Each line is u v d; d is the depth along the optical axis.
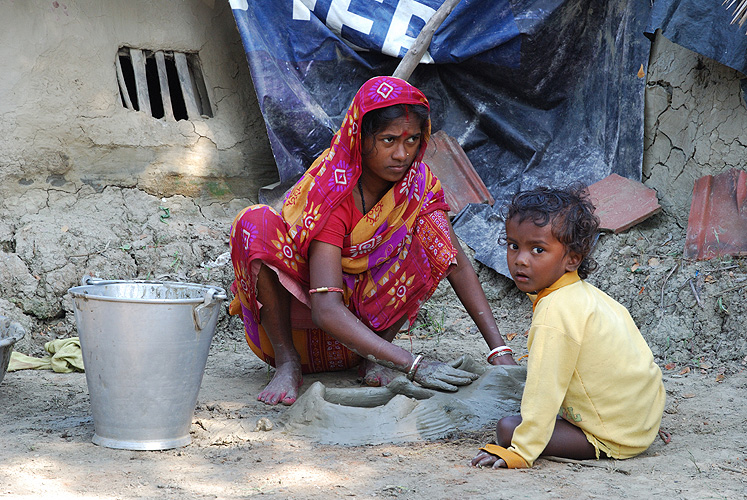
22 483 2.61
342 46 5.77
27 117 5.38
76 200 5.51
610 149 5.83
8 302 4.84
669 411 3.53
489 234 5.66
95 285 3.28
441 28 5.78
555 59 5.93
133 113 5.77
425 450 3.08
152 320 2.95
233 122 6.14
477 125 6.21
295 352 3.93
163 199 5.79
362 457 2.98
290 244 3.62
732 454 2.96
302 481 2.69
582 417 2.88
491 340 3.92
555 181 5.96
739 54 4.80
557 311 2.81
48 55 5.50
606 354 2.82
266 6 5.68
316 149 5.80
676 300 4.74
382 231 3.58
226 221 5.85
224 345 5.02
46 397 3.86
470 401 3.44
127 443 3.05
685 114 5.53
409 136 3.27
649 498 2.49
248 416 3.51
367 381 3.87
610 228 5.36
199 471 2.81
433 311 5.40
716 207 5.15
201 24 6.12
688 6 4.92
